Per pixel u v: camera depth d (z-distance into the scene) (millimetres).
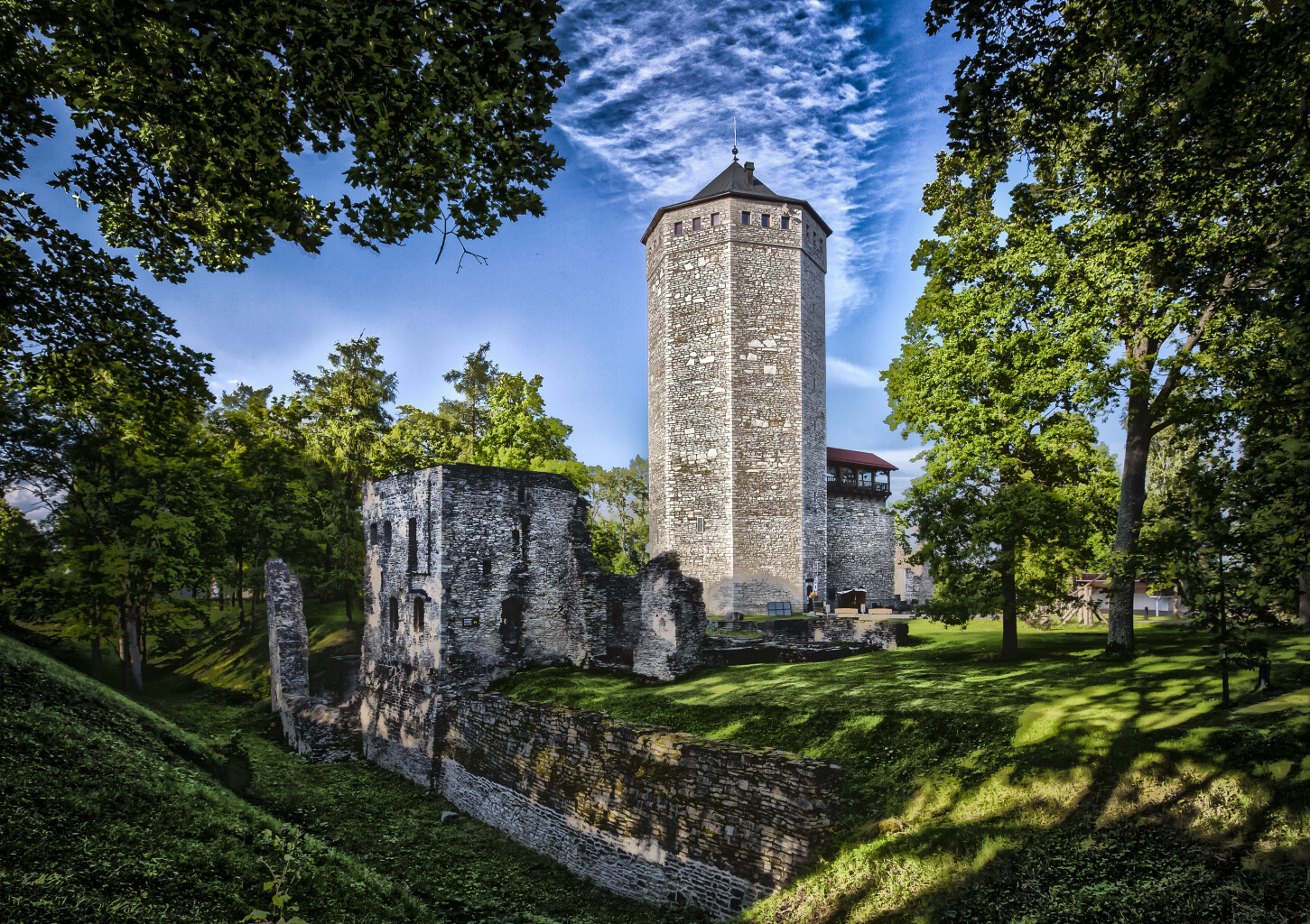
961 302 16609
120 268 8625
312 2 5250
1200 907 6078
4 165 7055
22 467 19672
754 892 9047
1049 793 8523
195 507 25203
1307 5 5734
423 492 18688
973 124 6801
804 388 32844
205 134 6488
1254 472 7031
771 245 32562
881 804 9320
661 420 33781
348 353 34062
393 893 9297
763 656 18719
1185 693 10773
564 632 19781
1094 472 16422
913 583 41469
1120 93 6840
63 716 10305
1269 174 7434
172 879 6703
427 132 6148
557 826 12375
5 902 5270
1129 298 13352
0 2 5711
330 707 20703
